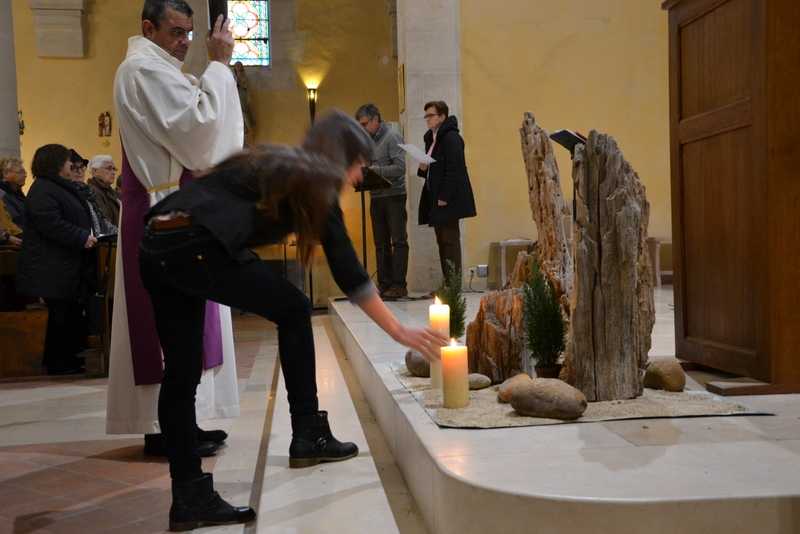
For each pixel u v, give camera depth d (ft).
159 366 9.43
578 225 7.97
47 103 37.29
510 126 27.32
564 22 27.37
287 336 8.08
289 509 6.95
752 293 8.20
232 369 10.16
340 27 39.47
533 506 5.03
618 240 7.74
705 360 9.21
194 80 9.71
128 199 9.50
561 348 8.74
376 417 10.71
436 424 7.16
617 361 7.84
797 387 7.97
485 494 5.21
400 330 6.96
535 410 7.20
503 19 27.17
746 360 8.34
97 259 17.75
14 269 18.25
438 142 21.49
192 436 7.01
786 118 7.70
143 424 9.49
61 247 17.26
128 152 9.41
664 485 5.15
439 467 5.77
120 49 37.78
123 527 7.24
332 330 23.03
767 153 7.73
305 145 6.69
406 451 7.62
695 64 9.22
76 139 37.45
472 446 6.31
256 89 39.01
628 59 27.66
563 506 4.96
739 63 8.24
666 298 21.35
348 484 7.62
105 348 17.40
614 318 7.82
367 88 39.63
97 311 17.26
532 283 8.93
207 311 9.79
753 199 8.05
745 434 6.44
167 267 6.37
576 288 7.89
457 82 26.89
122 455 10.09
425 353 7.06
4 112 23.06
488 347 9.42
